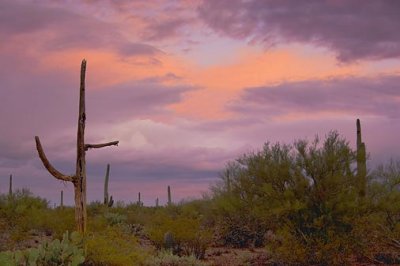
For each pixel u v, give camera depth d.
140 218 28.45
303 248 16.75
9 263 12.57
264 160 18.28
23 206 25.06
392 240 17.22
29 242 19.73
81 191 15.67
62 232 20.17
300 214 17.23
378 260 17.47
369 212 17.28
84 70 15.87
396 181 17.53
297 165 17.55
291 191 17.30
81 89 15.84
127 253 14.62
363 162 17.66
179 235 18.50
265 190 17.70
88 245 13.91
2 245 18.25
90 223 20.22
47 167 15.19
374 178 17.72
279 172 17.59
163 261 16.05
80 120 15.73
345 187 17.45
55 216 22.75
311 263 16.92
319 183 17.06
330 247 16.62
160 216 26.20
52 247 13.44
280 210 16.80
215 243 21.45
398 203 17.12
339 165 17.33
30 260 12.97
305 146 17.62
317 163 17.34
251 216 20.89
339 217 17.05
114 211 33.62
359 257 17.73
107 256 13.70
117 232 15.41
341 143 17.55
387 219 17.52
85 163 15.82
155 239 19.11
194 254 18.27
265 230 20.98
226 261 17.69
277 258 17.17
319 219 16.70
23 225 21.08
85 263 13.64
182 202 33.78
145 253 15.33
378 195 17.52
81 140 15.70
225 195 22.05
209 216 23.25
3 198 26.77
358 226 16.84
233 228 21.34
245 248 20.62
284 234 16.81
